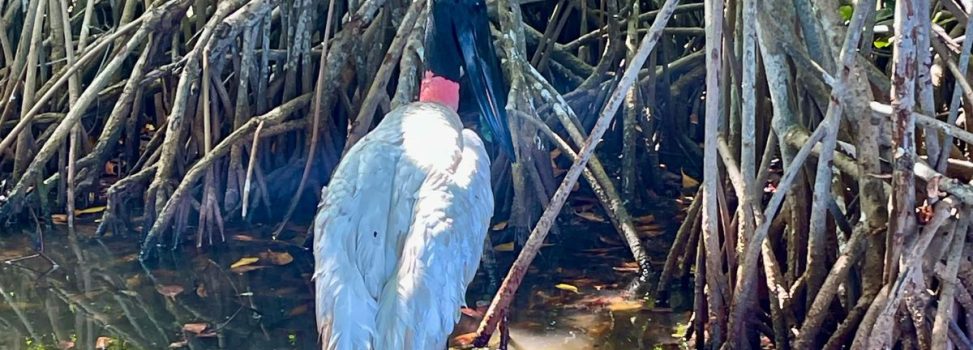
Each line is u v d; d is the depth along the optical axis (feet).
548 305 18.16
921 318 14.02
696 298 16.70
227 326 17.31
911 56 13.19
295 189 22.63
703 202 16.15
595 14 25.96
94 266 19.93
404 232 12.82
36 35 22.99
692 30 25.05
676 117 25.26
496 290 18.84
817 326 15.23
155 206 21.07
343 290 12.11
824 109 15.74
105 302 18.28
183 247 20.95
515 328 17.17
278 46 23.41
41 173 21.88
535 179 20.66
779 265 17.02
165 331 17.12
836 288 15.01
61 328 17.20
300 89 22.62
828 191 15.10
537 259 20.26
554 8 26.04
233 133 21.34
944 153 14.39
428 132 13.94
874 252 14.80
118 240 21.34
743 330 16.10
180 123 21.21
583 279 19.30
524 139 20.42
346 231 12.73
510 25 20.79
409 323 11.76
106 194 22.95
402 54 20.18
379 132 14.19
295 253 20.61
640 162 23.89
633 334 17.03
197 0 23.40
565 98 23.56
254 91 22.30
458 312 12.51
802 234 16.26
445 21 15.97
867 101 14.38
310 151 21.45
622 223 19.86
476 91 16.06
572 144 22.63
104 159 22.41
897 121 13.48
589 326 17.31
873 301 14.46
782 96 15.84
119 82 24.32
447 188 13.00
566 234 21.49
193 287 18.97
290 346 16.60
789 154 15.76
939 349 13.91
